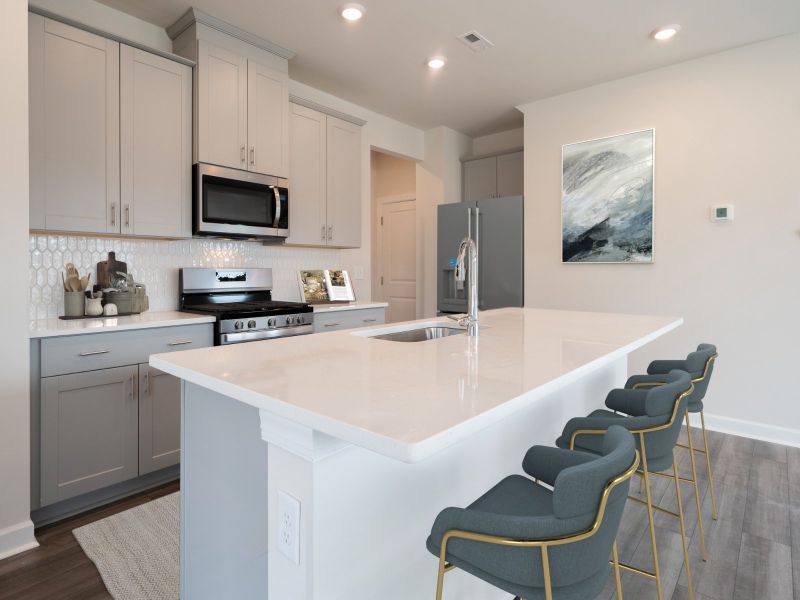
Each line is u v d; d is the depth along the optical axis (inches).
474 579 57.1
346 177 156.7
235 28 116.4
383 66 138.6
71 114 94.1
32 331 79.3
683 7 107.3
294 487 38.8
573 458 48.6
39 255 100.6
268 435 40.2
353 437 30.7
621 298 146.7
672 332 137.9
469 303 77.4
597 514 33.3
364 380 43.2
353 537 40.9
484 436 60.1
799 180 119.0
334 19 113.3
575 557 33.4
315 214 146.6
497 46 126.0
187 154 113.1
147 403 95.7
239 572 48.2
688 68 133.9
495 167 189.9
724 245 129.5
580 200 153.5
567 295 157.2
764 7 107.0
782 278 122.0
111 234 102.0
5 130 73.0
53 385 83.0
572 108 155.7
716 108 129.9
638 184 142.2
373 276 232.2
